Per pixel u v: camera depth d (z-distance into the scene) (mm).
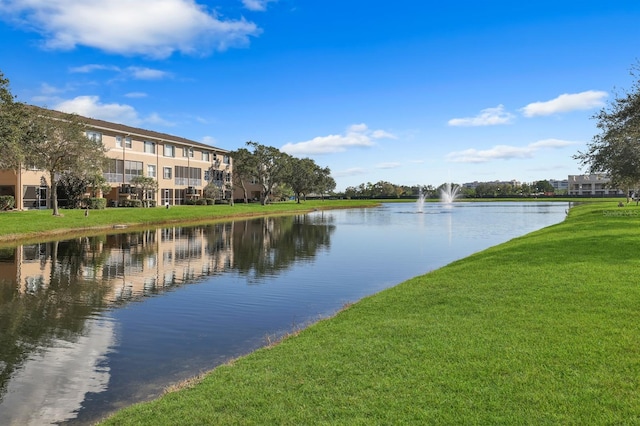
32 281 14273
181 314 10555
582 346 6039
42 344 8477
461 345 6355
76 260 18547
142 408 5215
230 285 13797
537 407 4578
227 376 5910
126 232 31094
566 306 7887
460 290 9867
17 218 31844
